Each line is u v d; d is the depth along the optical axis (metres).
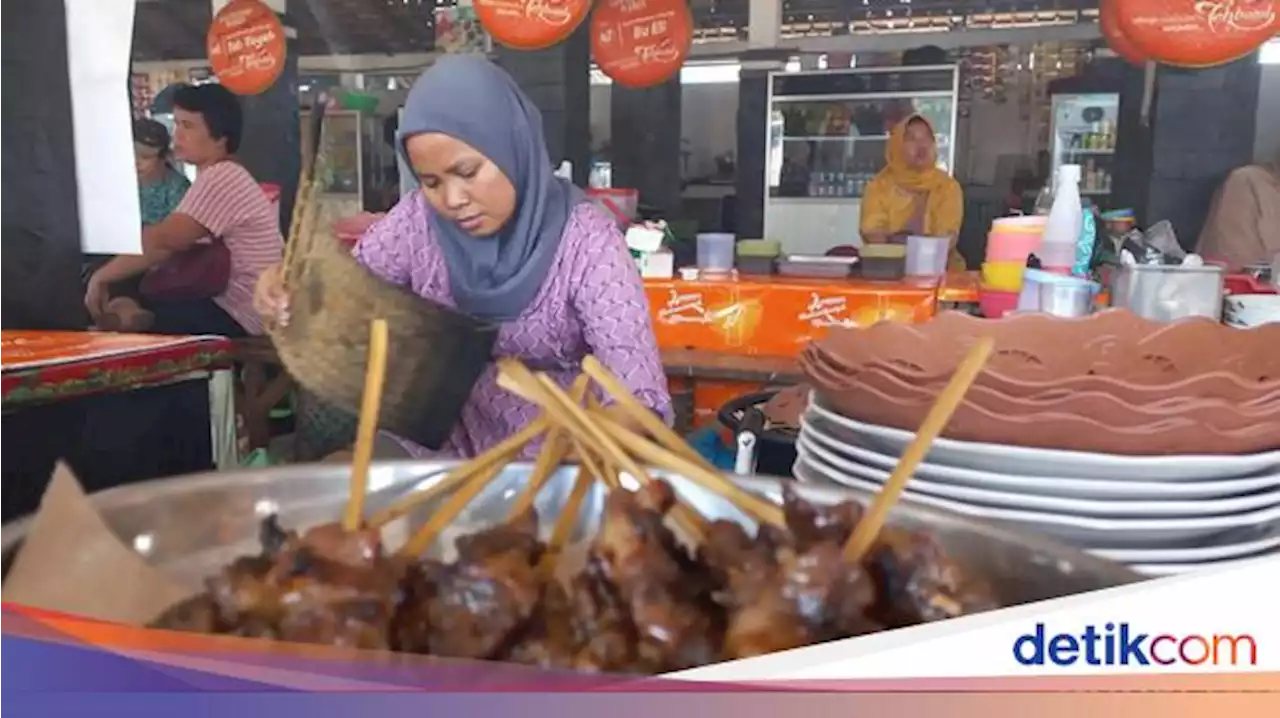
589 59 6.29
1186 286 1.54
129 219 1.79
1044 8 6.56
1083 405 0.65
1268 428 0.64
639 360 1.22
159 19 4.88
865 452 0.71
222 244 3.11
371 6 5.39
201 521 0.54
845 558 0.37
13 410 1.12
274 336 1.05
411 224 1.36
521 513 0.49
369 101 4.31
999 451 0.66
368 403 0.49
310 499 0.57
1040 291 1.55
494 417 1.16
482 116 1.21
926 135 4.36
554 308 1.29
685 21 4.03
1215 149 5.31
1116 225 2.55
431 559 0.44
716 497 0.49
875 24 6.90
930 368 0.78
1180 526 0.63
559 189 1.32
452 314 0.99
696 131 7.62
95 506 0.49
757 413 1.03
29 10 1.65
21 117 1.68
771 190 6.20
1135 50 3.03
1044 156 6.75
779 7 6.53
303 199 1.08
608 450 0.49
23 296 1.72
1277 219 4.50
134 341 1.39
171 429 1.38
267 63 4.04
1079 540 0.65
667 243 3.04
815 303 2.37
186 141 3.21
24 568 0.43
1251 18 2.33
